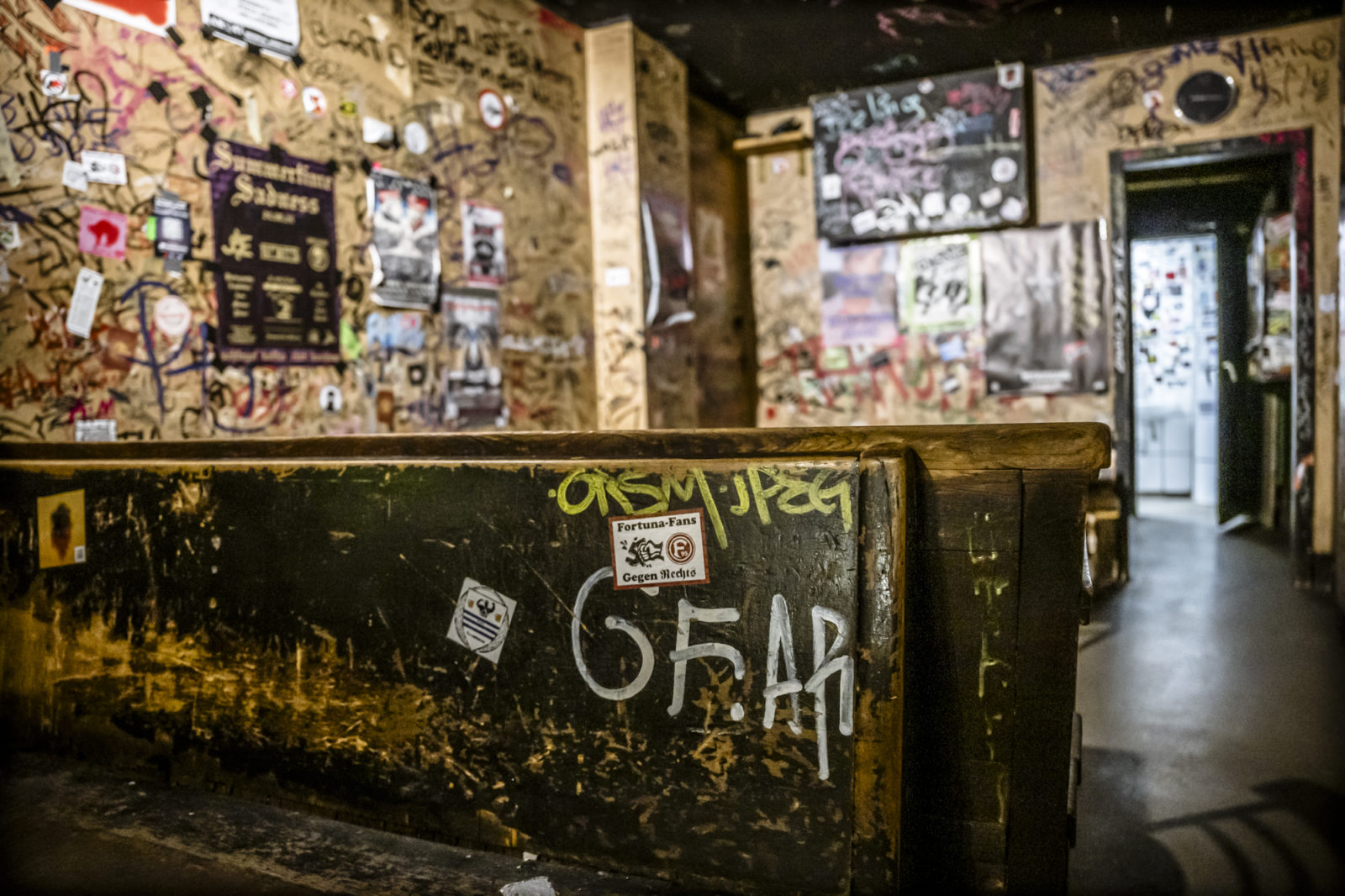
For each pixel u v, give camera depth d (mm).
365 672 1818
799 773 1438
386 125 3518
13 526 2250
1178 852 1989
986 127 5398
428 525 1760
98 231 2551
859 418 5984
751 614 1479
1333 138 4840
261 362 3029
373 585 1812
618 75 4695
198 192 2820
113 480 2117
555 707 1631
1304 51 4871
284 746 1905
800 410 6148
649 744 1552
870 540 1395
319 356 3244
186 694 2027
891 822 1363
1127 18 4762
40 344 2420
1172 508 8133
